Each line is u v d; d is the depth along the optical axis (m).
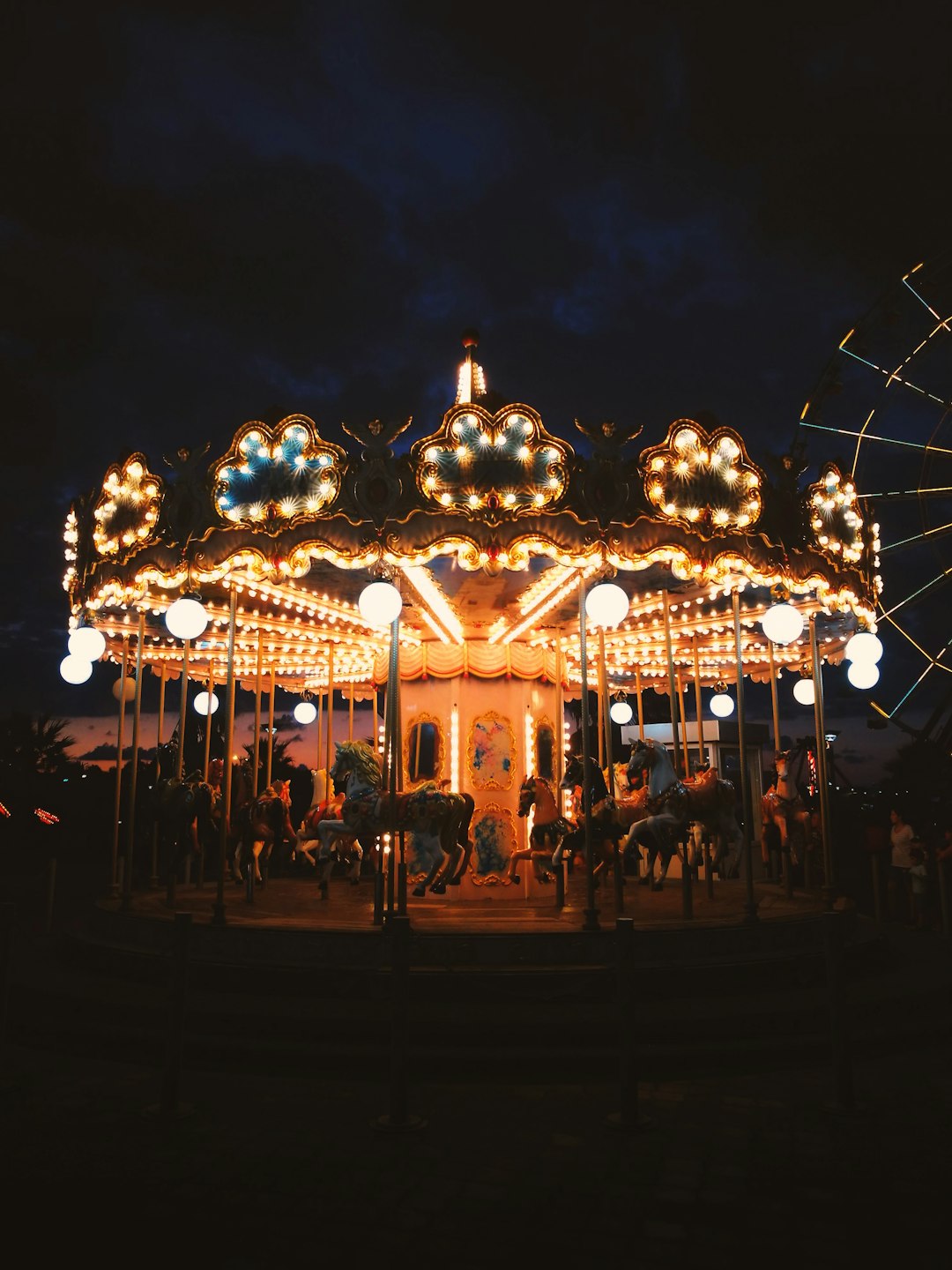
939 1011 8.84
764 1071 7.36
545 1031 7.50
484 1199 4.90
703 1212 4.76
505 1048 7.42
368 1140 5.76
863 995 8.66
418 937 8.66
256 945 8.86
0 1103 6.42
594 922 8.91
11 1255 4.29
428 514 9.02
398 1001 6.13
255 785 14.40
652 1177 5.22
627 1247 4.38
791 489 10.41
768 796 15.29
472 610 13.15
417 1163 5.39
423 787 11.24
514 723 13.28
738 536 9.75
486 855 12.85
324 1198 4.91
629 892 14.00
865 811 25.19
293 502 9.30
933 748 24.47
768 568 10.00
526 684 13.51
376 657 15.05
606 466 9.26
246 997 8.28
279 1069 7.28
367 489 9.15
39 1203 4.83
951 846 13.09
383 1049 7.37
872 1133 5.92
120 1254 4.29
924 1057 7.79
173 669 18.55
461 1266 4.20
